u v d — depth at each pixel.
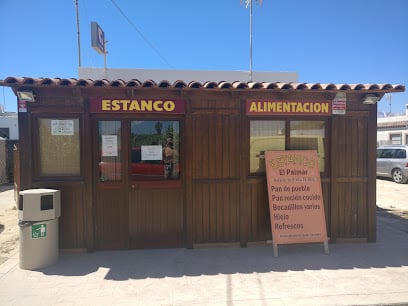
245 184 5.56
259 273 4.57
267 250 5.48
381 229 6.89
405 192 12.90
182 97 5.39
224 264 4.88
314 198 5.49
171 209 5.53
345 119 5.76
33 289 4.11
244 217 5.58
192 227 5.52
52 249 4.84
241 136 5.52
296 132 5.73
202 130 5.48
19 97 4.98
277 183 5.47
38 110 5.21
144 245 5.50
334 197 5.78
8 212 9.12
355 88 5.31
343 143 5.77
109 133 5.39
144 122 5.46
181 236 5.57
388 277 4.45
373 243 5.88
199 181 5.50
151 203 5.49
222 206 5.56
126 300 3.83
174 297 3.90
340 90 5.27
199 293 4.00
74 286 4.18
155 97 5.32
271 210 5.38
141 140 5.46
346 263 4.94
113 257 5.16
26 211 4.69
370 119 5.79
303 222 5.39
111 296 3.92
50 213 4.79
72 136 5.35
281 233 5.31
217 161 5.52
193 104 5.44
